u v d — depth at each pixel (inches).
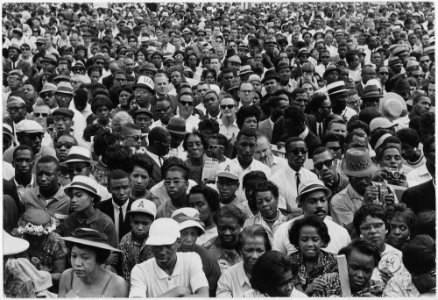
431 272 217.6
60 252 253.9
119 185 290.4
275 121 428.1
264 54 751.1
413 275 222.2
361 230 255.3
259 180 292.7
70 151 328.5
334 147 363.3
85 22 960.9
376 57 723.4
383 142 333.1
